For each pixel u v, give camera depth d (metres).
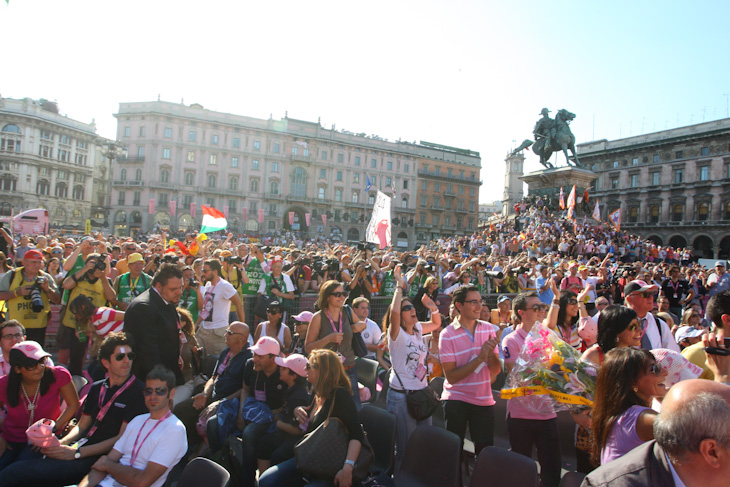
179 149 74.31
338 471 4.30
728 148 62.22
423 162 91.75
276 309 7.22
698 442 2.03
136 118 73.38
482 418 5.17
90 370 6.61
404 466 4.80
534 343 4.25
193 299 8.12
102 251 11.34
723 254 62.50
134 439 4.33
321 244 53.47
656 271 15.12
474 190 97.69
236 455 5.30
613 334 4.38
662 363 3.86
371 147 86.75
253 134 78.88
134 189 73.00
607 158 76.44
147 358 5.02
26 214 24.64
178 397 6.41
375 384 7.55
